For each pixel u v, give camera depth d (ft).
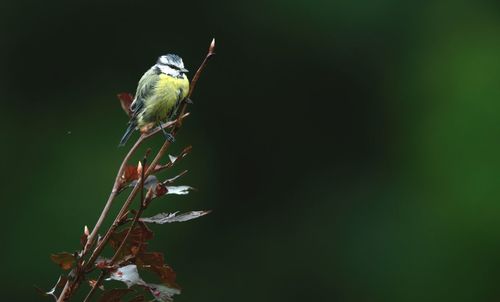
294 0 73.97
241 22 74.18
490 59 66.69
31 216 63.31
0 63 72.18
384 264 64.75
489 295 61.16
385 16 73.77
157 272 12.48
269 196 72.13
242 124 74.02
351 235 67.92
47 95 72.18
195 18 73.87
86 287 48.80
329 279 67.15
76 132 69.41
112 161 65.51
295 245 69.10
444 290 61.52
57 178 65.51
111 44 73.31
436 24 72.64
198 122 73.05
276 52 74.43
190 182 70.18
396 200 66.59
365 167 72.59
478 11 71.72
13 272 61.26
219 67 74.38
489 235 60.95
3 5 72.08
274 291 67.36
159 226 64.85
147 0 72.95
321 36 74.13
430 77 69.00
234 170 72.69
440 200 63.16
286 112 74.49
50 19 72.43
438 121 65.31
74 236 61.72
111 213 60.95
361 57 73.97
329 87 74.84
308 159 73.72
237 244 69.21
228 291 67.10
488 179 61.98
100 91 72.38
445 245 61.93
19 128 70.54
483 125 63.41
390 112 72.38
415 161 66.90
